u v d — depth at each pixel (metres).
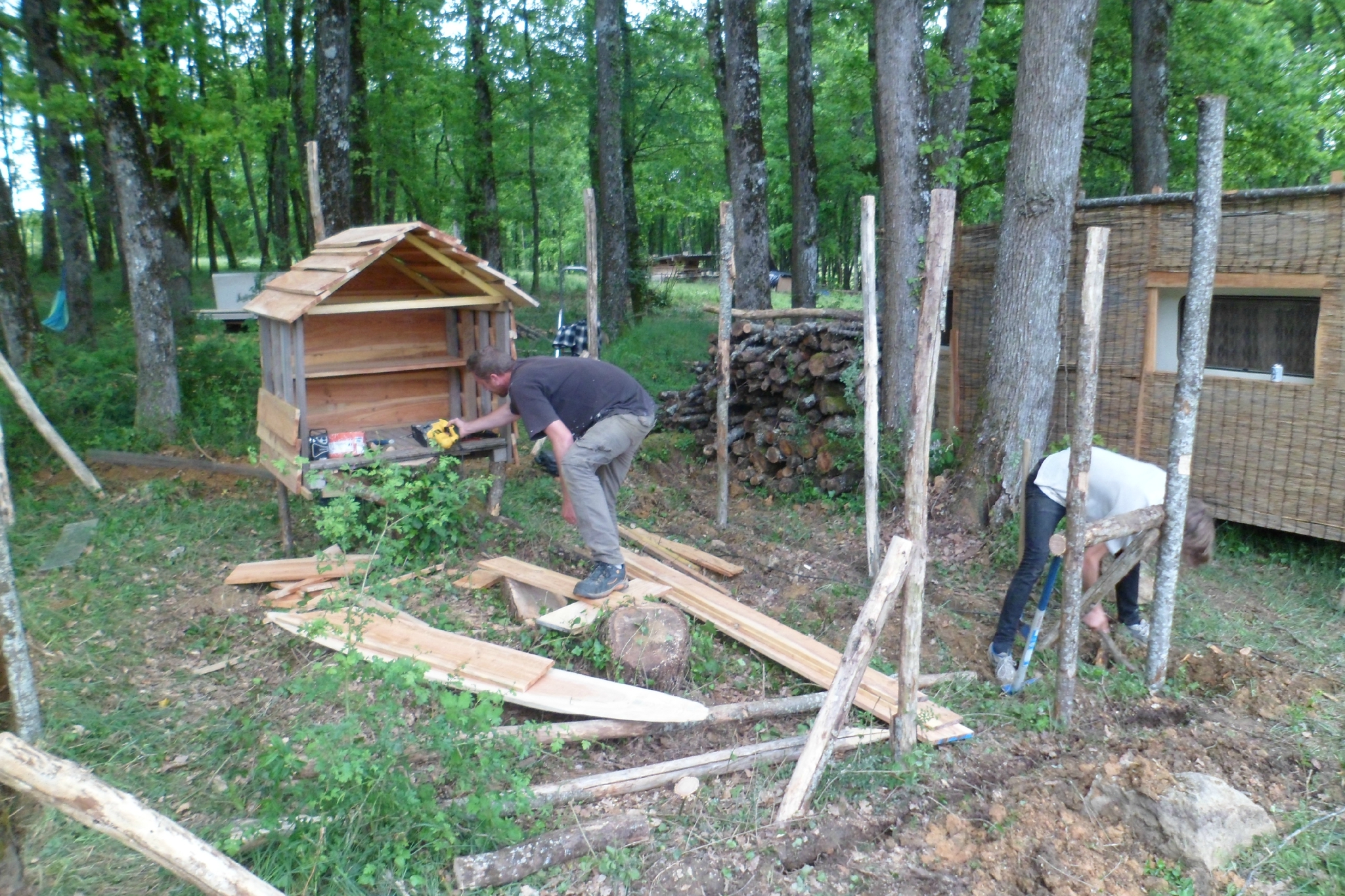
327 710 4.28
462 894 3.19
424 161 21.39
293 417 5.63
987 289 7.63
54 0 10.41
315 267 5.98
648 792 3.86
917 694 4.38
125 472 8.15
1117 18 14.48
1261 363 6.66
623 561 5.25
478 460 8.54
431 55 19.89
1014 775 4.07
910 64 7.21
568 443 5.08
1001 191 17.44
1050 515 4.71
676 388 12.34
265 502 7.38
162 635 5.11
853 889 3.37
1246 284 6.47
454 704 3.37
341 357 6.44
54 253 26.56
